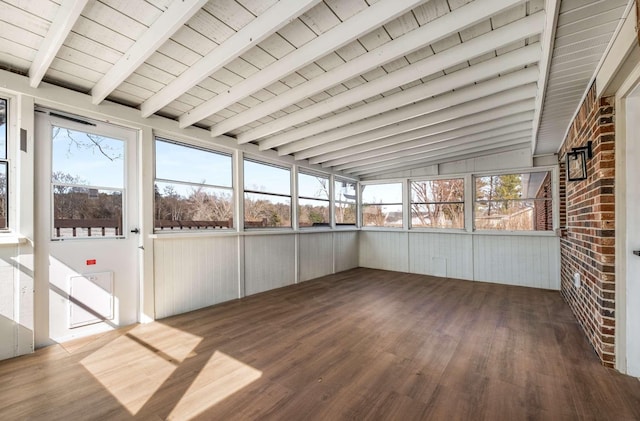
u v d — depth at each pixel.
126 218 3.31
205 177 4.14
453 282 5.55
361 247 7.32
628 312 2.22
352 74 2.62
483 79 2.92
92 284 3.04
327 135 4.48
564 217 4.88
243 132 4.37
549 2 1.63
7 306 2.49
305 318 3.52
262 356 2.54
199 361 2.45
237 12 1.99
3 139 2.52
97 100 2.91
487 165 5.60
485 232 5.60
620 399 1.91
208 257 4.05
